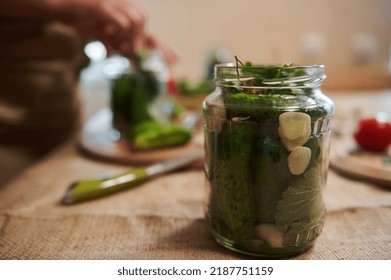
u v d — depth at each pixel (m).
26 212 0.50
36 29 0.83
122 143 0.77
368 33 1.66
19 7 0.69
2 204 0.52
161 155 0.68
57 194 0.55
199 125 0.89
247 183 0.39
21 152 0.88
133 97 0.79
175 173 0.62
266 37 1.66
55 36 0.86
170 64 0.86
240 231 0.40
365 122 0.65
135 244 0.44
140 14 0.70
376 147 0.64
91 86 1.53
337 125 0.86
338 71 1.61
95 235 0.46
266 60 1.68
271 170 0.39
